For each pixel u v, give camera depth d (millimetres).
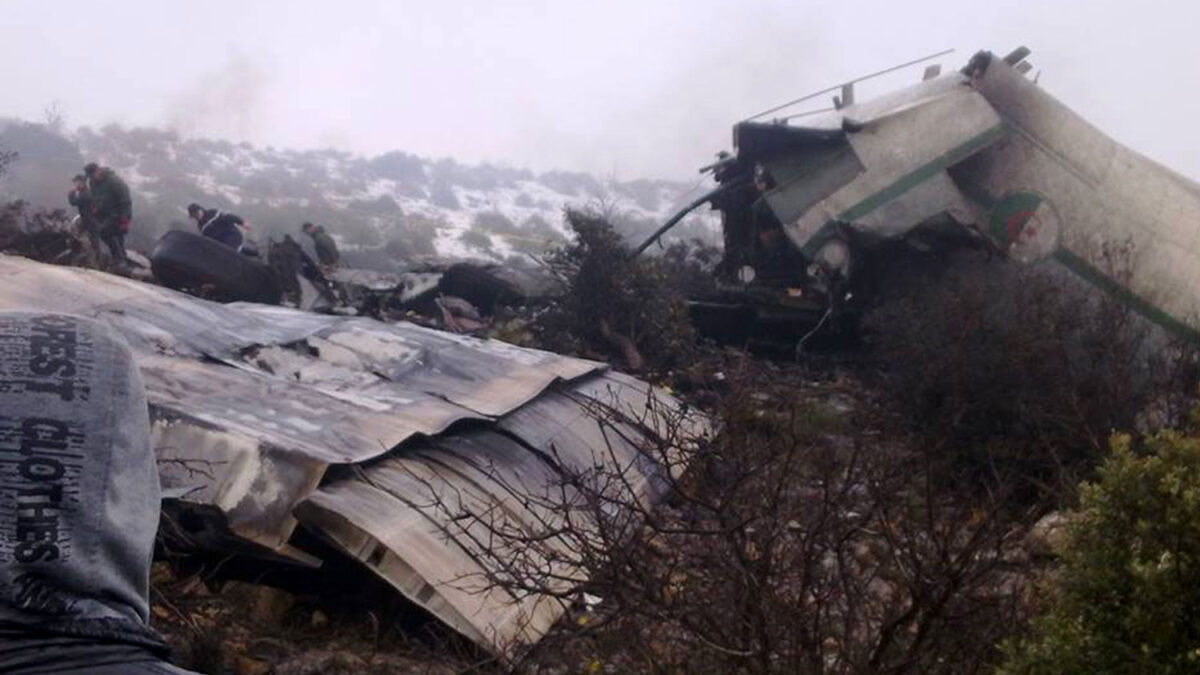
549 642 4859
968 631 4141
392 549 5941
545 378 9695
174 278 12422
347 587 6629
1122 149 13695
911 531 4402
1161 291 13227
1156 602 3359
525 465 7895
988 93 13602
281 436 6508
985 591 4465
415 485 6766
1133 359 10555
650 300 13875
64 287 8211
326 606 6473
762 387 9531
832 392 12086
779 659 4137
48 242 12719
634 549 4566
